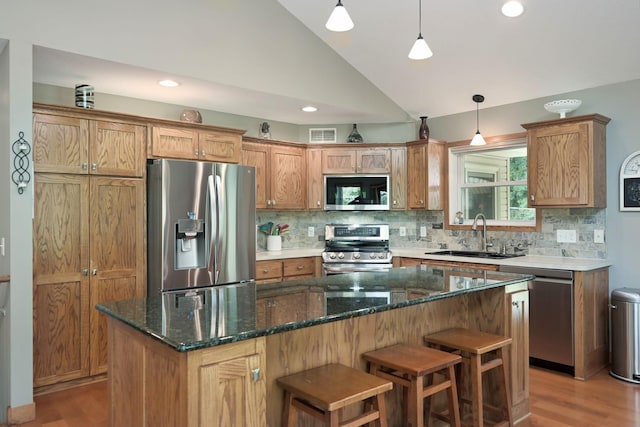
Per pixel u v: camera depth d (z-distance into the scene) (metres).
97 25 3.11
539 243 4.36
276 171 4.93
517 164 4.70
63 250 3.29
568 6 3.29
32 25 2.87
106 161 3.48
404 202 5.11
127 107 4.14
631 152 3.79
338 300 2.10
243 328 1.59
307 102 4.39
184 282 3.67
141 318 1.75
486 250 4.64
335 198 5.18
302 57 4.28
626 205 3.81
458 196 5.16
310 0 3.95
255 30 3.95
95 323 3.44
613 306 3.57
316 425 2.15
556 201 3.88
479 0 3.43
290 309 1.90
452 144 5.07
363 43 4.28
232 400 1.54
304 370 2.06
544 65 3.95
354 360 2.28
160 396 1.60
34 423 2.82
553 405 3.02
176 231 3.64
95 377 3.47
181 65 3.50
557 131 3.88
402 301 2.07
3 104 2.94
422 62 4.32
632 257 3.78
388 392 2.43
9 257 2.82
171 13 3.46
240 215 4.03
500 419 2.74
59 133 3.28
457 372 2.72
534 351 3.74
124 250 3.57
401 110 5.21
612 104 3.91
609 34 3.44
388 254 4.81
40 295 3.20
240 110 4.73
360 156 5.16
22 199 2.83
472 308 2.87
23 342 2.84
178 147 3.87
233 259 3.97
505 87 4.39
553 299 3.62
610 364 3.82
